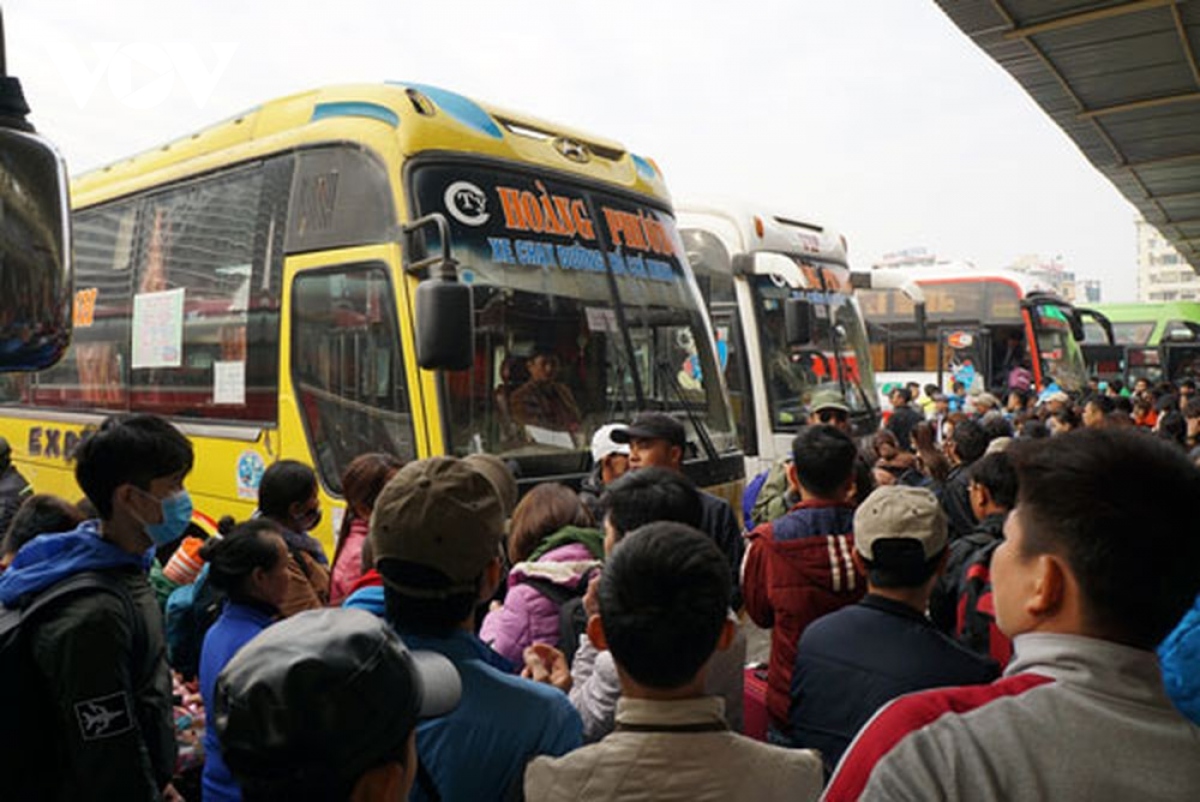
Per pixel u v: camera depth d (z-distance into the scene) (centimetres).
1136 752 112
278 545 285
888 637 242
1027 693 119
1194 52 1007
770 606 319
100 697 209
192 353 603
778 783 157
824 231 1062
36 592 215
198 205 611
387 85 508
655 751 155
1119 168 1561
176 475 241
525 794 161
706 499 425
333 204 512
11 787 208
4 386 811
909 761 117
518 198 517
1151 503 118
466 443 462
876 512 249
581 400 520
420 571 186
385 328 475
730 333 916
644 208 600
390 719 111
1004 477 350
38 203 148
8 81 152
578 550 310
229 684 109
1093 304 2403
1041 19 920
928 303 1806
